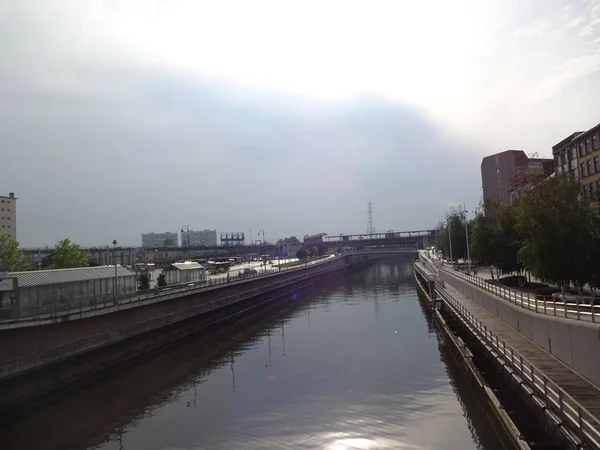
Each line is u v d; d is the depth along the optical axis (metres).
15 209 169.12
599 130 64.75
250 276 92.44
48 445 28.58
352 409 31.95
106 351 46.50
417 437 27.08
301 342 55.56
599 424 18.38
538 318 32.69
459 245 107.62
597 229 38.94
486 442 26.08
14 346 36.19
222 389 38.41
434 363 43.00
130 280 59.50
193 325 67.12
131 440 28.81
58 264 75.81
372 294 105.06
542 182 41.56
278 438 27.91
